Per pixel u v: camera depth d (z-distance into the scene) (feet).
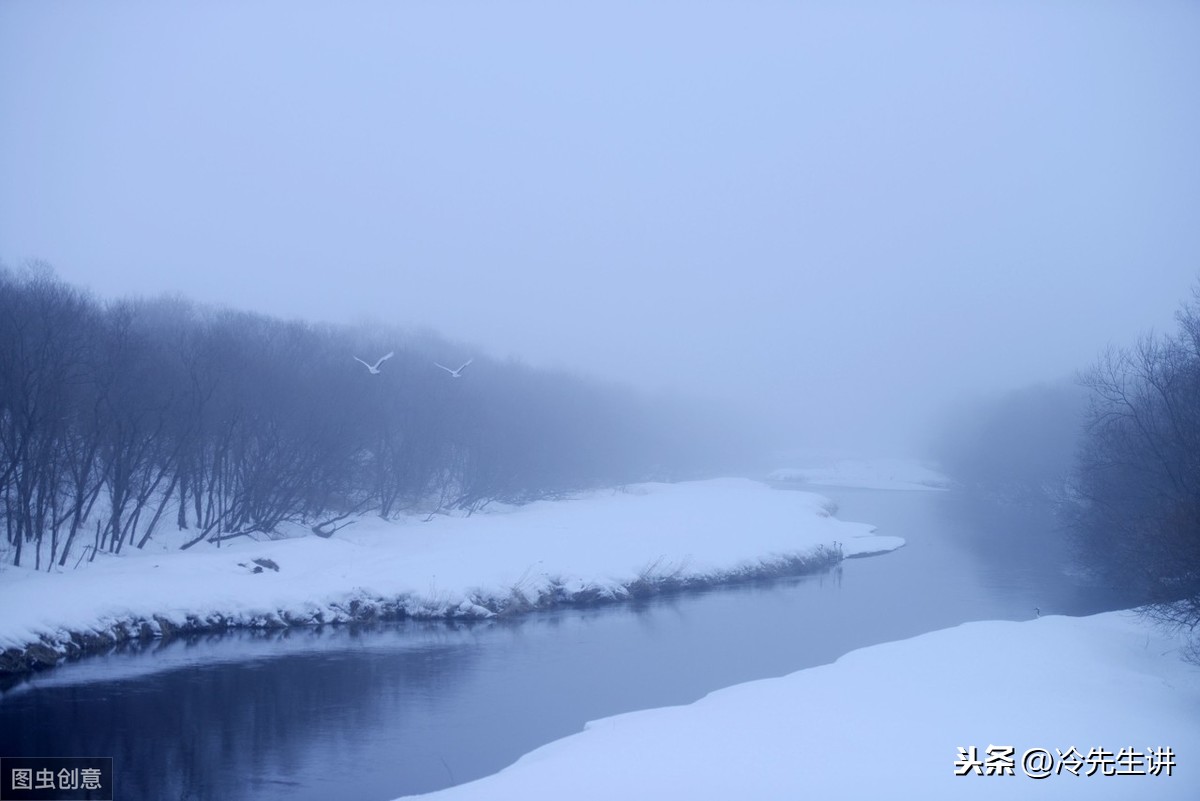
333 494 150.82
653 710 61.67
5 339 103.30
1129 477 107.86
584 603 111.14
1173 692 57.00
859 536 168.86
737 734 49.47
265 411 133.59
